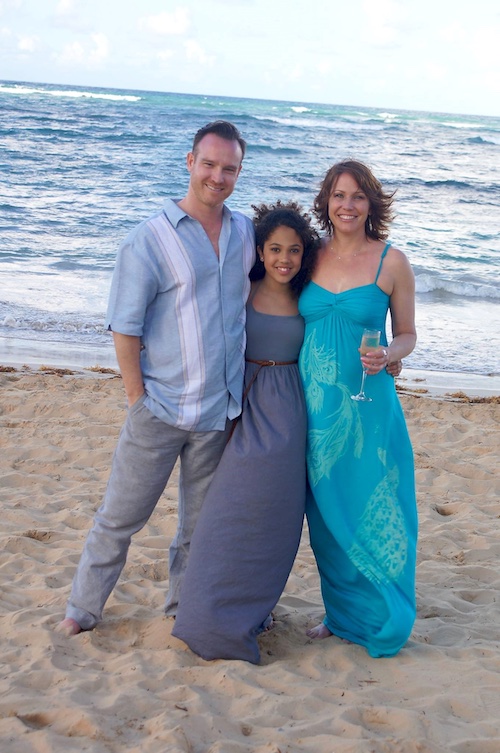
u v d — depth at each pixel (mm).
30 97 60406
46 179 23953
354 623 3674
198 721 2930
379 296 3631
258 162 32156
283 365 3646
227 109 62875
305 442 3605
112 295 3459
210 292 3447
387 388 3680
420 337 11711
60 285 13047
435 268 16750
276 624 3893
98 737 2807
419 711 3057
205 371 3471
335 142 42812
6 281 13008
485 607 4250
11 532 4879
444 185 30578
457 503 5871
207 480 3688
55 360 9344
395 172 33188
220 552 3471
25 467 6004
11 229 17203
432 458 6738
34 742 2748
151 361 3531
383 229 3699
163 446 3562
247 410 3605
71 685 3145
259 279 3707
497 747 2854
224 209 3520
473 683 3309
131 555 4711
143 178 25328
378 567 3561
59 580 4285
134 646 3637
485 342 11695
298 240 3531
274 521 3490
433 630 3932
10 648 3488
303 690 3211
